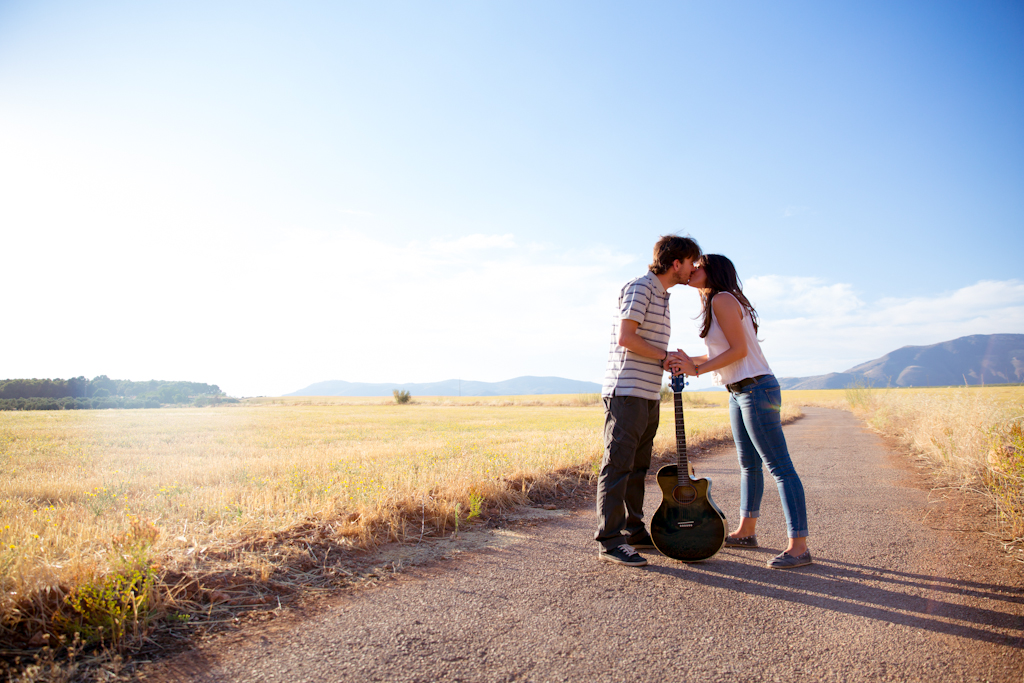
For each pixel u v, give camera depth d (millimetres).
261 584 2998
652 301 3666
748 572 3303
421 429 20859
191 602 2725
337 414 42875
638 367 3646
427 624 2557
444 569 3402
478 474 5836
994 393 10578
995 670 2066
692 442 11375
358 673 2086
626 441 3600
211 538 3490
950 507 5102
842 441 12672
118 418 31734
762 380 3594
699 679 2020
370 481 5289
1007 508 4523
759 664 2137
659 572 3330
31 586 2488
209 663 2176
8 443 14273
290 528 3859
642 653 2240
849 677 2025
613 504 3570
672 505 3604
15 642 2244
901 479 6945
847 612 2654
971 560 3463
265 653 2264
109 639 2355
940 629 2443
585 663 2156
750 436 3693
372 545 3834
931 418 11281
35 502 5340
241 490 5234
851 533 4203
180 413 44688
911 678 2014
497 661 2182
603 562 3562
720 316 3617
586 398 71375
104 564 2766
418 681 2021
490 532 4387
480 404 76125
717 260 3752
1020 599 2789
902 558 3531
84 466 8891
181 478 6926
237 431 19844
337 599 2887
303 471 6902
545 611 2711
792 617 2604
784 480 3463
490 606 2781
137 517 3461
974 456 6574
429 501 4848
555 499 5914
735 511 5285
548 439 12180
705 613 2666
